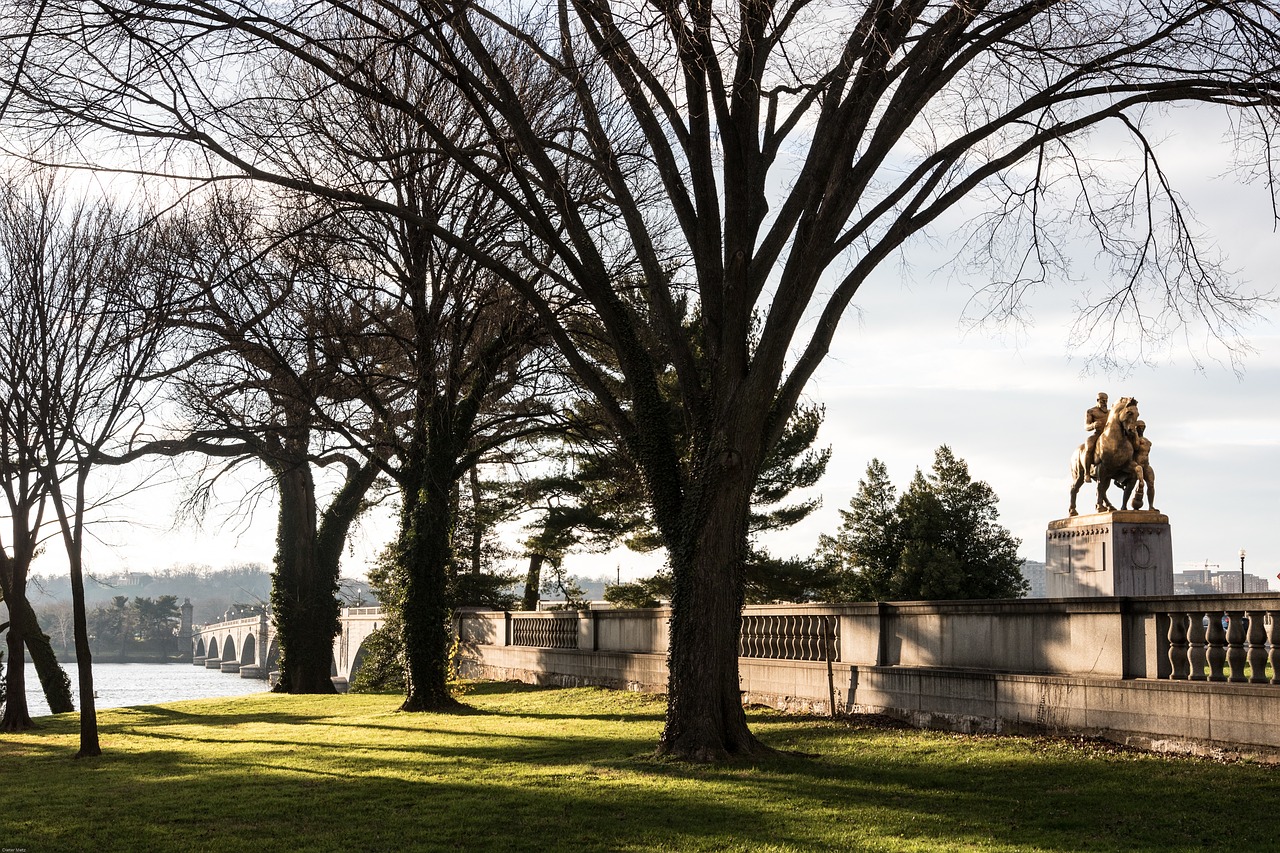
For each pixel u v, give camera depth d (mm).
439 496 23531
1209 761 11094
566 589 44031
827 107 13172
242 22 12719
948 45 13234
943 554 52125
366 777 13258
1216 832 8656
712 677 13273
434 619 23719
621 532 37531
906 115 13047
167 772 14672
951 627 15336
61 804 11977
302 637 35438
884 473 56438
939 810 10008
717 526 13297
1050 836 8844
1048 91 13352
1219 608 11422
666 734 13461
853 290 13641
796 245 13039
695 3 12492
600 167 14812
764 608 19656
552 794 11367
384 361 23891
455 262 21812
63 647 151375
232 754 16656
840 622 17734
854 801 10500
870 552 55469
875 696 16453
